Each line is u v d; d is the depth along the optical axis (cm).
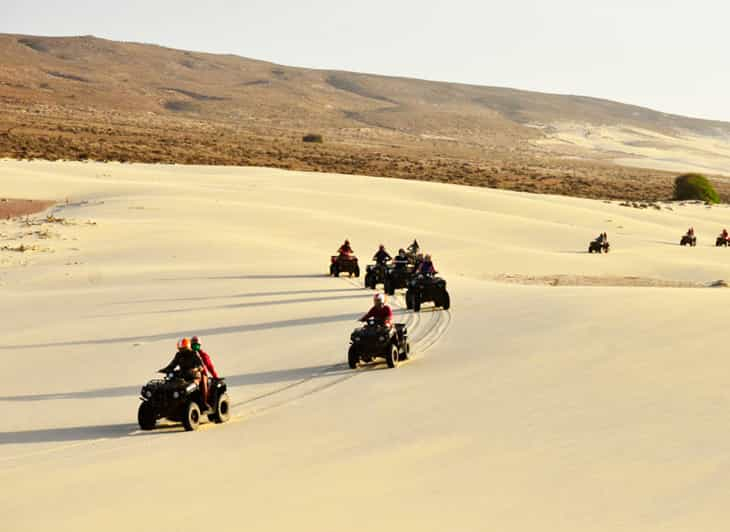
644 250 14612
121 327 6047
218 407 3475
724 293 5975
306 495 2327
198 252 10681
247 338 5562
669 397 3281
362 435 3064
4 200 15300
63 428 3488
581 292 6712
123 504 2294
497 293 7369
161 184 18050
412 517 2109
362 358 4625
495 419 3159
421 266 6731
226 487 2444
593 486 2306
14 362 4931
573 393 3481
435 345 5150
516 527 2016
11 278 9006
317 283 8412
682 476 2348
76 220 12862
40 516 2208
